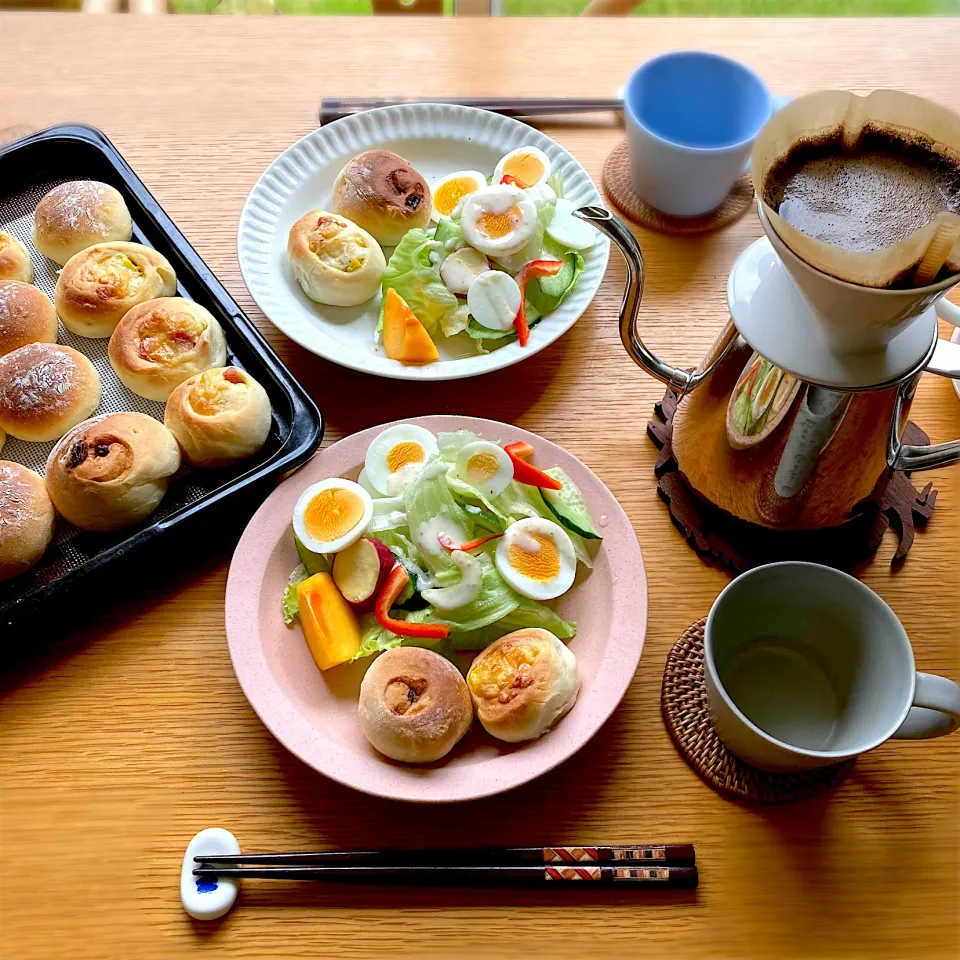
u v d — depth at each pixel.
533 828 0.48
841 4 0.91
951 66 0.76
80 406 0.58
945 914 0.46
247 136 0.72
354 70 0.76
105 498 0.53
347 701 0.50
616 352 0.64
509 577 0.51
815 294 0.42
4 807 0.49
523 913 0.46
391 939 0.46
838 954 0.45
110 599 0.54
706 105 0.67
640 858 0.47
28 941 0.46
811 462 0.49
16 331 0.60
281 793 0.49
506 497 0.54
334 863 0.46
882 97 0.44
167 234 0.64
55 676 0.52
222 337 0.61
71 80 0.75
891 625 0.44
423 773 0.46
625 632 0.50
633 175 0.68
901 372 0.45
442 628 0.50
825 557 0.55
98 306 0.61
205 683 0.52
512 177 0.67
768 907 0.46
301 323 0.62
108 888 0.47
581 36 0.78
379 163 0.67
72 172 0.70
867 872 0.47
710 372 0.52
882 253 0.40
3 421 0.58
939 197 0.44
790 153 0.46
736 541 0.56
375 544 0.52
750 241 0.68
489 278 0.61
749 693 0.49
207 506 0.53
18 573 0.53
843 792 0.49
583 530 0.52
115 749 0.50
